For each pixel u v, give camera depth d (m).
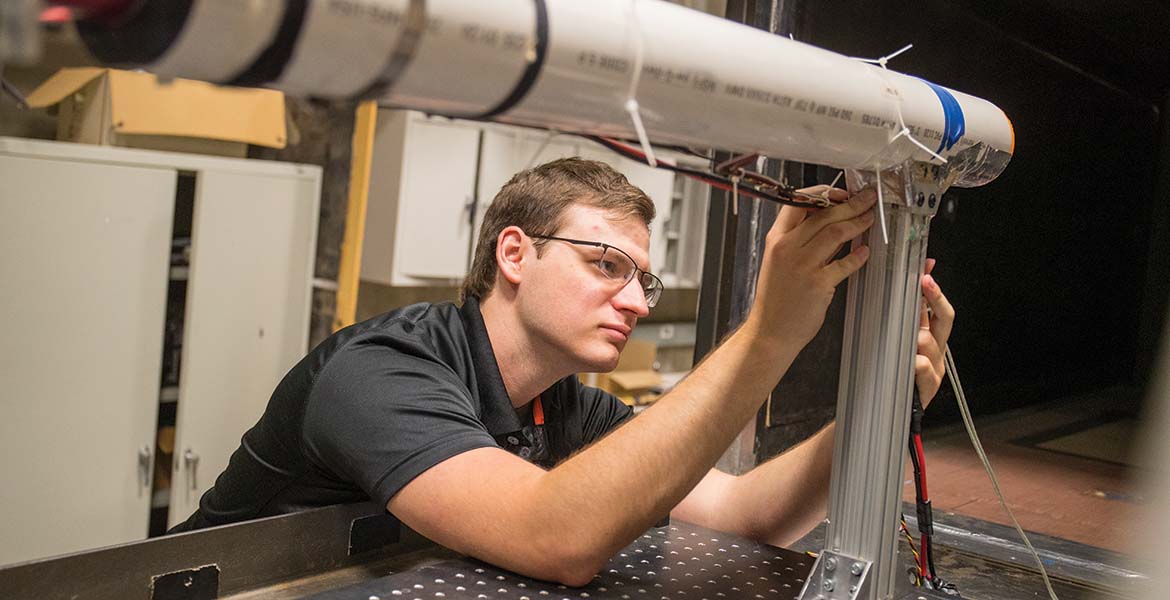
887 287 0.73
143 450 2.28
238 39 0.39
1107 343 1.49
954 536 1.07
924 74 1.18
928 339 0.87
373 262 2.73
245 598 0.79
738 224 1.14
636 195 1.15
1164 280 1.42
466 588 0.79
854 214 0.72
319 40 0.41
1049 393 1.51
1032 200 1.33
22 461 2.08
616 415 1.35
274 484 1.16
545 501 0.81
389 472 0.91
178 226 2.33
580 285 1.10
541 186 1.14
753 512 1.09
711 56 0.53
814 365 1.21
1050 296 1.42
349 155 2.51
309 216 2.51
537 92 0.48
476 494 0.85
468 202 2.79
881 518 0.74
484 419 1.12
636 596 0.80
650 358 3.36
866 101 0.62
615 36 0.49
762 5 1.06
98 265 2.14
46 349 2.09
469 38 0.44
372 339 1.06
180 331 2.36
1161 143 1.44
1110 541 1.04
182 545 0.76
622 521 0.79
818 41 1.08
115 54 0.41
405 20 0.42
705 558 0.90
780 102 0.57
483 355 1.13
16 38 0.36
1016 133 1.28
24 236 2.03
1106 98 1.40
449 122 2.69
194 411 2.35
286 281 2.48
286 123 2.58
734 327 1.14
